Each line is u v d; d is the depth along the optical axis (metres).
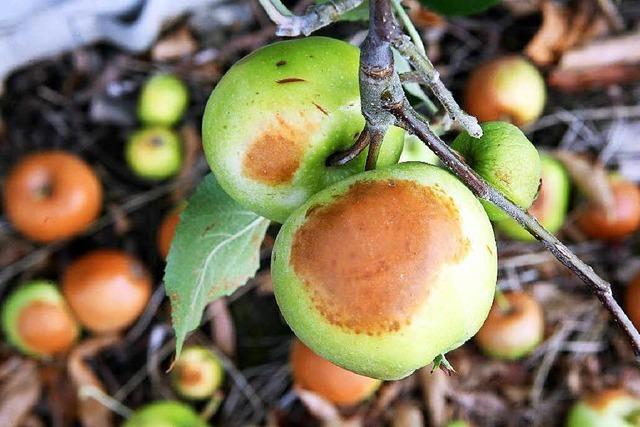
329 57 0.40
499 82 0.68
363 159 0.40
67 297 0.68
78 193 0.68
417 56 0.35
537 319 0.69
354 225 0.37
